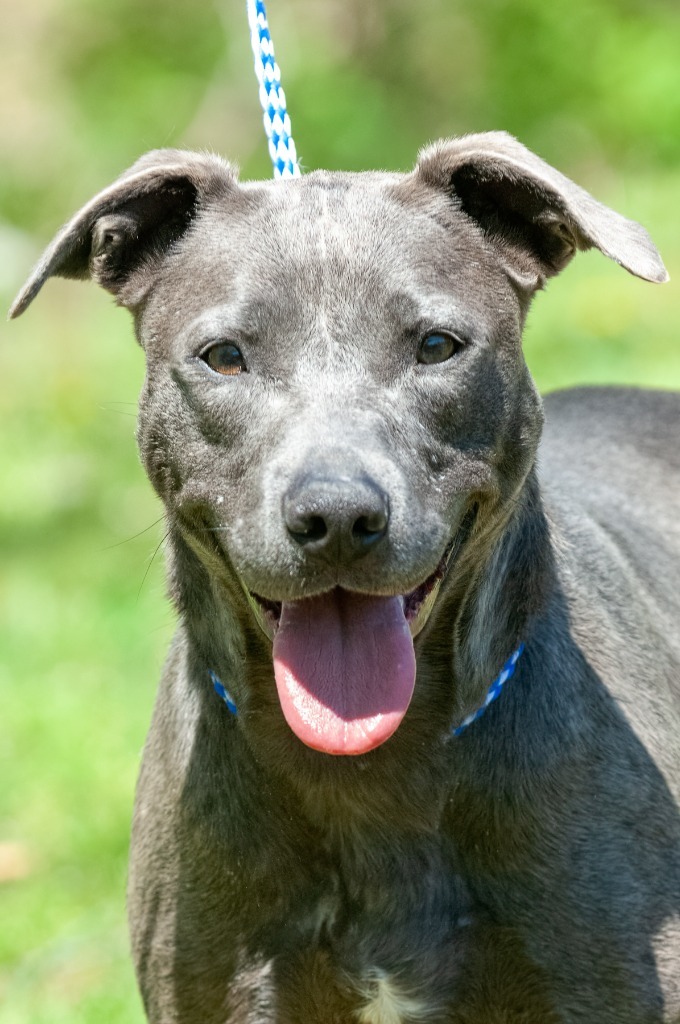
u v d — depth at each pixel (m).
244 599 6.60
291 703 6.12
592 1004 6.66
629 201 23.97
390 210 6.74
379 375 6.36
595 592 7.34
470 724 6.71
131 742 12.20
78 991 9.45
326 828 6.78
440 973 6.75
